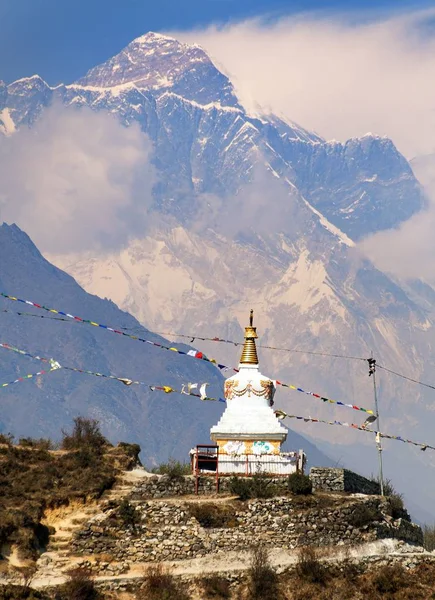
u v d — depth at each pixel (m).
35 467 160.25
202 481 160.50
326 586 146.12
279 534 150.88
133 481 163.62
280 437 165.25
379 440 169.75
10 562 141.00
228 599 142.62
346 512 154.12
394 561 150.62
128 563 146.25
